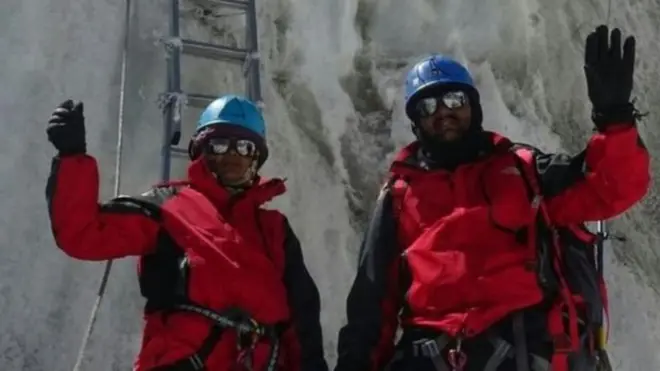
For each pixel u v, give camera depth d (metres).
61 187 2.99
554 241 3.25
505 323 3.11
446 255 3.18
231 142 3.51
